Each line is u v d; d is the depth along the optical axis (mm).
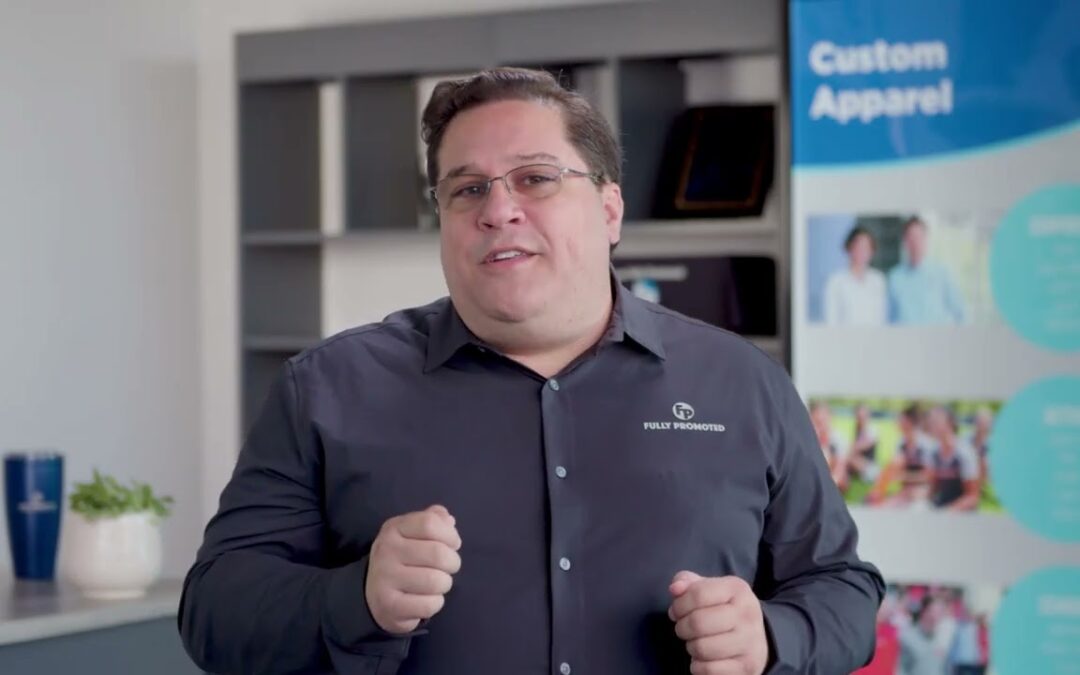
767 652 1867
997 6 4254
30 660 3443
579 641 1933
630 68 4844
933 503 4297
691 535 1995
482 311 1995
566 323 2023
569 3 5188
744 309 4828
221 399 5750
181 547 5664
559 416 2031
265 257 5410
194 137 5762
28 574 4121
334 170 5586
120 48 5445
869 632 2041
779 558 2100
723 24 4641
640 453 2023
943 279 4297
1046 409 4223
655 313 2189
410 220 5309
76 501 3873
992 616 4250
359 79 5234
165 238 5629
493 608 1939
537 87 2025
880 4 4336
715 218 4824
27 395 5055
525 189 1973
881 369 4344
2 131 4988
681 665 1956
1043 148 4227
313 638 1874
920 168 4316
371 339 2133
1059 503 4207
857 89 4359
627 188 4867
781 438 2109
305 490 2061
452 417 2035
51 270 5156
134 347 5484
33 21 5105
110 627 3643
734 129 4871
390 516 1996
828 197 4391
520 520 1982
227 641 1945
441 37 4984
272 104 5402
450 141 2004
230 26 5738
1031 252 4238
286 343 5324
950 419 4289
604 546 1971
